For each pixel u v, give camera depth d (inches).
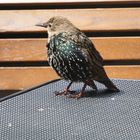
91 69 152.8
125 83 164.6
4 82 210.4
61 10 205.9
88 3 206.2
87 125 126.2
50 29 156.3
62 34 153.7
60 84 163.8
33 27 206.5
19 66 211.9
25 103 143.1
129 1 204.8
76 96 148.8
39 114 134.7
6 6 208.7
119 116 132.3
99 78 156.1
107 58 207.2
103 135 119.7
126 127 124.6
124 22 205.3
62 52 152.0
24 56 208.4
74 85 162.9
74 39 152.5
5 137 119.5
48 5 207.9
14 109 138.3
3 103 142.4
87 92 156.0
